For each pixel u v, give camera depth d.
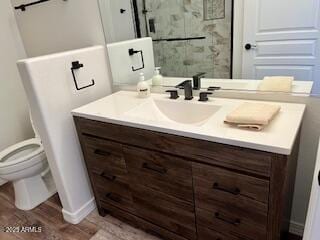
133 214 1.54
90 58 1.63
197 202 1.18
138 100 1.55
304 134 1.25
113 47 1.70
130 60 1.69
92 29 1.71
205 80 1.46
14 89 2.29
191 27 1.41
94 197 1.77
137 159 1.30
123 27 1.62
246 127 1.01
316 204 0.60
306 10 1.09
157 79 1.63
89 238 1.60
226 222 1.12
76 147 1.64
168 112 1.49
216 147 0.99
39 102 1.39
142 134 1.20
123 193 1.50
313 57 1.14
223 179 1.03
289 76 1.22
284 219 1.14
